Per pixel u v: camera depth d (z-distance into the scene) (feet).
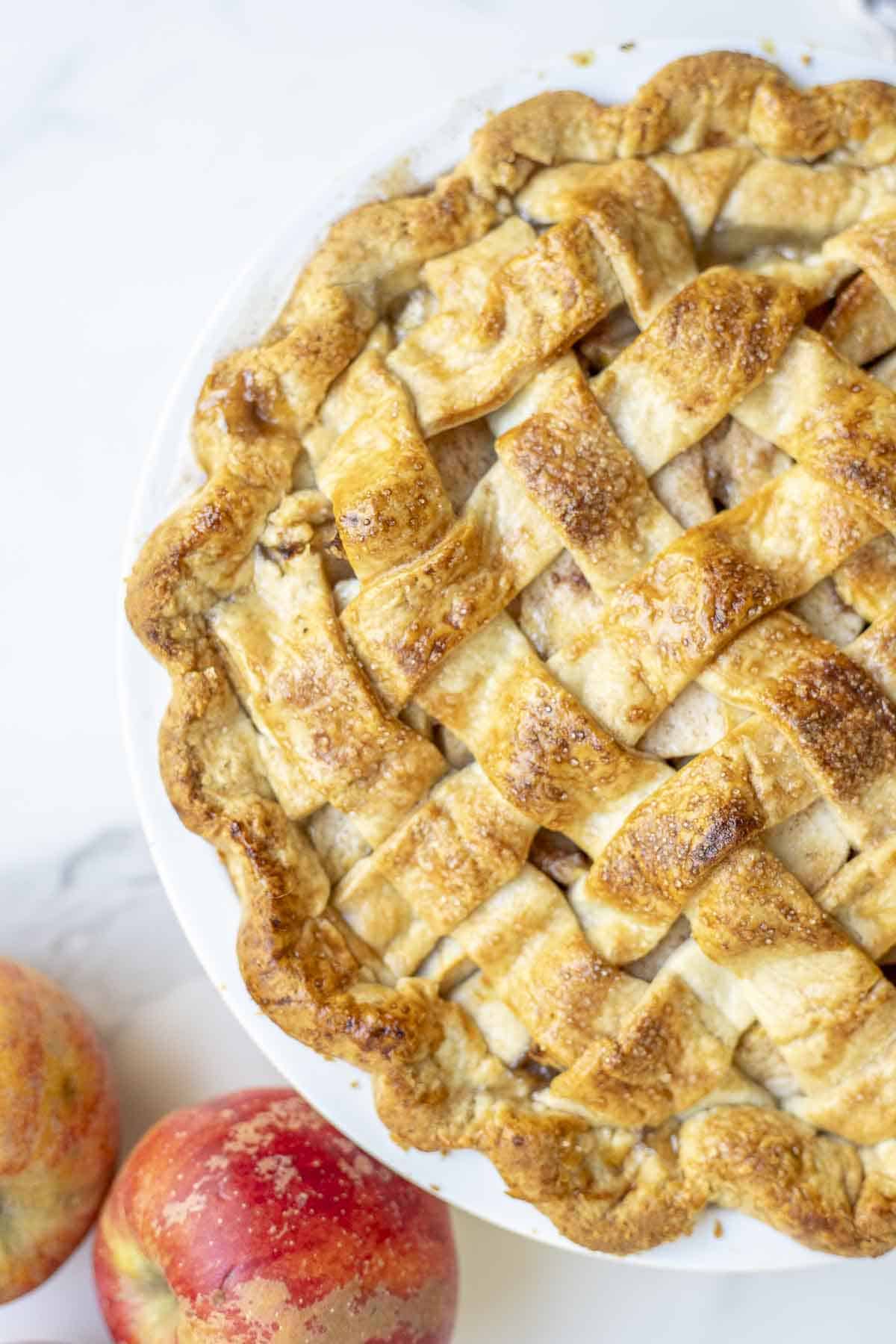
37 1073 1.75
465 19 1.91
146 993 1.93
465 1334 1.89
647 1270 1.90
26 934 1.92
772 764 1.54
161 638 1.60
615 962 1.58
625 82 1.63
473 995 1.61
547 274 1.57
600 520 1.55
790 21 1.90
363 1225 1.71
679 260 1.59
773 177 1.61
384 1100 1.59
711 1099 1.59
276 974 1.57
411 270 1.63
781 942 1.55
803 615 1.57
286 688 1.58
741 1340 1.89
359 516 1.54
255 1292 1.68
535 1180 1.57
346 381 1.61
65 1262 1.85
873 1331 1.89
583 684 1.56
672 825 1.54
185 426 1.63
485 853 1.57
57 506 1.93
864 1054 1.57
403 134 1.63
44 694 1.93
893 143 1.61
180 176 1.92
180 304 1.92
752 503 1.56
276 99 1.91
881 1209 1.57
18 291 1.92
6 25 1.90
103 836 1.93
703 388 1.55
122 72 1.91
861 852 1.56
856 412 1.54
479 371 1.58
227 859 1.62
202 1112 1.78
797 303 1.56
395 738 1.57
